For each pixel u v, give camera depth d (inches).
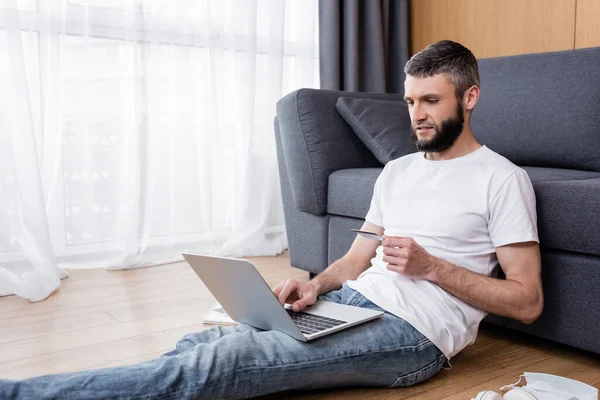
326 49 136.4
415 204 61.4
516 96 97.6
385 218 64.0
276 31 128.0
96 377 44.1
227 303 58.2
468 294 56.3
